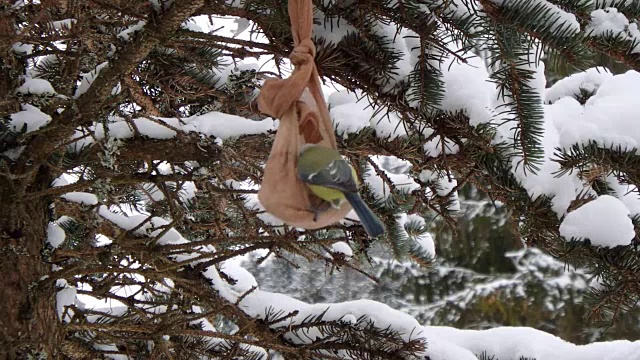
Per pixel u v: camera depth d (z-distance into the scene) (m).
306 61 2.71
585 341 9.65
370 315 3.90
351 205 2.23
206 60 3.79
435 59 3.26
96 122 3.42
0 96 3.26
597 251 3.62
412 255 5.11
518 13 3.06
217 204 3.92
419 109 3.41
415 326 3.91
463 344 4.56
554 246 3.75
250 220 3.77
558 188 3.74
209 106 4.17
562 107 4.10
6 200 3.24
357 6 3.20
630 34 3.33
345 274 10.57
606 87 4.18
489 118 3.50
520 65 3.27
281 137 2.57
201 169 3.38
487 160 3.72
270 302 4.08
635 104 3.90
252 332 3.78
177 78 3.93
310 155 2.39
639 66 3.35
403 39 3.42
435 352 4.01
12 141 3.22
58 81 3.90
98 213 3.44
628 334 9.38
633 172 3.71
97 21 3.07
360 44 3.28
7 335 3.22
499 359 4.48
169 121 3.53
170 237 3.90
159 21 2.86
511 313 10.12
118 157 3.52
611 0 3.44
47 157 3.27
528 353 4.44
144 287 3.32
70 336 4.01
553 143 3.89
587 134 3.85
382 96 3.43
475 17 3.12
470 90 3.55
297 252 3.36
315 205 2.49
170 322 3.34
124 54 2.98
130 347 3.97
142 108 4.00
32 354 3.27
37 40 2.91
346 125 3.77
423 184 3.85
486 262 10.55
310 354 3.58
